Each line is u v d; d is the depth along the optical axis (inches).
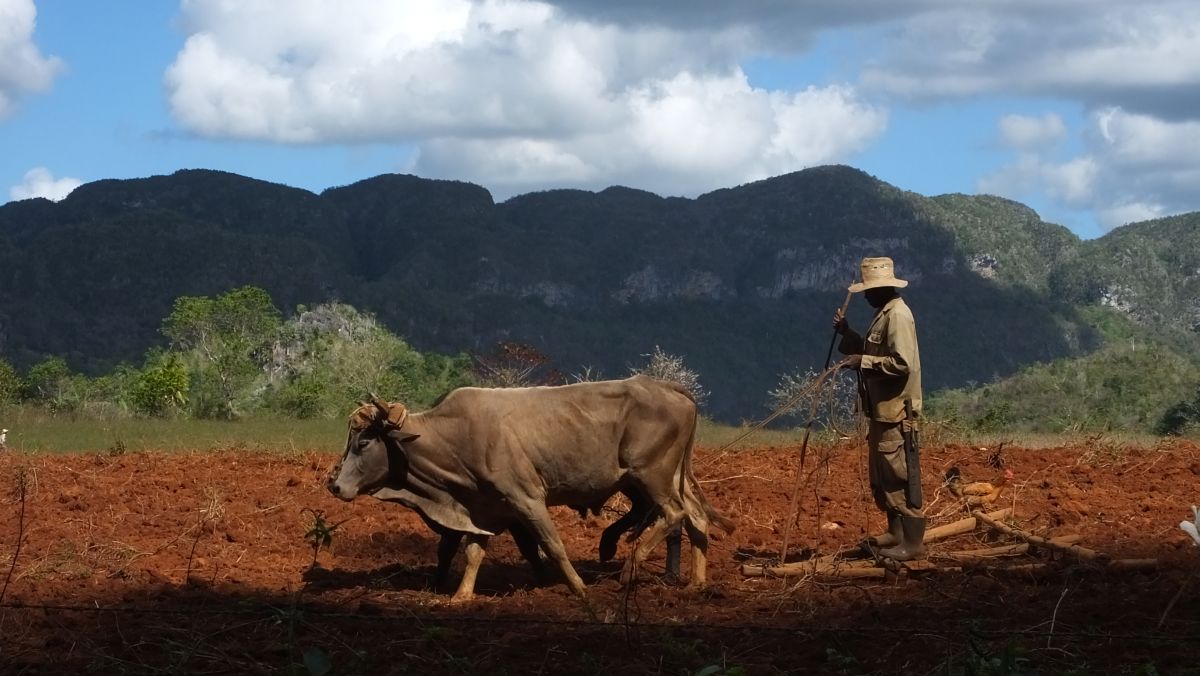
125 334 4569.4
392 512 486.6
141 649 279.4
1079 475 547.2
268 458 658.2
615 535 370.6
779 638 280.4
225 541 428.1
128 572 369.4
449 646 277.3
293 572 377.4
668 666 259.6
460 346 5231.3
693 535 349.1
